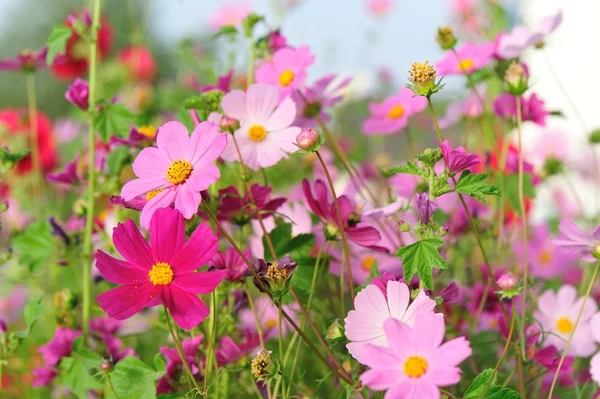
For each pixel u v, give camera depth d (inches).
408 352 41.3
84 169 60.0
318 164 70.9
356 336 43.5
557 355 50.9
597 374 43.0
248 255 47.1
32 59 64.7
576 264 63.6
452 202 56.0
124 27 170.7
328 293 54.4
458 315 54.8
